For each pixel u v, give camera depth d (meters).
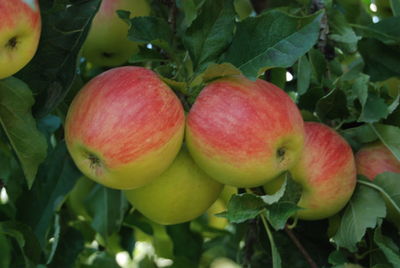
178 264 0.98
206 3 0.74
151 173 0.71
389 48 0.85
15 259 0.86
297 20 0.72
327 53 0.85
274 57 0.72
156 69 0.73
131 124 0.69
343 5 0.87
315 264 0.80
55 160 0.84
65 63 0.74
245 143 0.70
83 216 0.94
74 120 0.70
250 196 0.71
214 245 1.02
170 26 0.79
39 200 0.82
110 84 0.70
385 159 0.79
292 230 0.84
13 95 0.72
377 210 0.77
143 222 0.95
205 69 0.73
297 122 0.72
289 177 0.74
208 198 0.76
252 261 0.88
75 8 0.74
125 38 0.84
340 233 0.78
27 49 0.67
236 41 0.74
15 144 0.73
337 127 0.81
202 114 0.71
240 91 0.71
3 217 0.88
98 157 0.69
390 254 0.75
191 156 0.75
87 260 1.00
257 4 0.94
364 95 0.78
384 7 0.91
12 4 0.65
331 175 0.75
